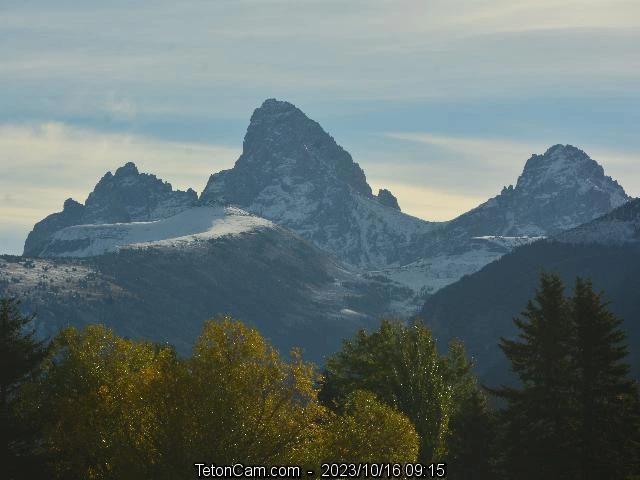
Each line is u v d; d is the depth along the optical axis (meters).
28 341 147.62
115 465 114.19
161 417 114.19
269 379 116.56
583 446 160.75
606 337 166.25
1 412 137.12
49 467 132.00
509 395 171.88
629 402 165.00
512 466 168.12
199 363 116.69
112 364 142.12
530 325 170.62
